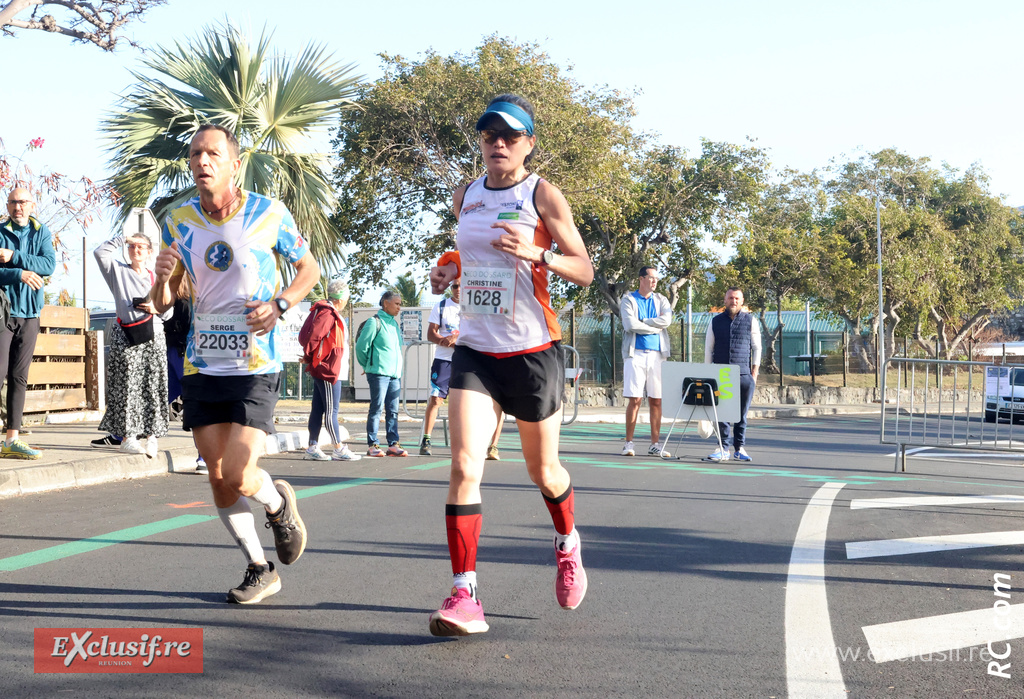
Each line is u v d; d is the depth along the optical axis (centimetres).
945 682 300
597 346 2589
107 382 803
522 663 315
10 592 400
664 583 436
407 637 343
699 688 293
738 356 1077
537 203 359
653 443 1102
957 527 593
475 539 351
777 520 617
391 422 1004
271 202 384
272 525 402
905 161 4169
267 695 281
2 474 671
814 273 3500
